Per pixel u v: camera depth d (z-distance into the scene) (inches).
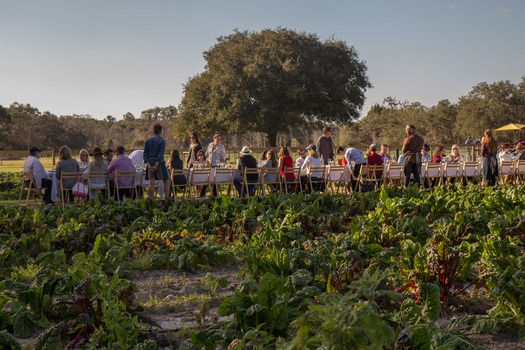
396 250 266.4
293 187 700.0
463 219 375.9
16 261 315.6
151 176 603.5
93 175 601.6
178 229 389.7
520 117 2800.2
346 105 2058.3
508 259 246.4
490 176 749.3
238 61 2018.9
